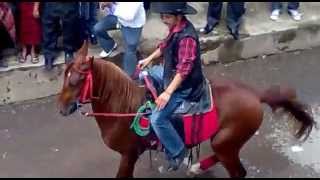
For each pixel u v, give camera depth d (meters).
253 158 6.04
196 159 5.90
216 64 7.72
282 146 6.21
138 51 7.23
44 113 6.68
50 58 6.84
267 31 7.81
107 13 7.20
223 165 5.27
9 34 6.77
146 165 5.86
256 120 4.99
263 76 7.49
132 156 5.20
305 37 8.03
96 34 6.93
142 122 4.98
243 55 7.79
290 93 5.05
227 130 4.98
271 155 6.08
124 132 5.05
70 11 6.72
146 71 5.12
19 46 6.95
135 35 6.74
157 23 7.76
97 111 5.01
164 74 4.90
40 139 6.26
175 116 4.95
